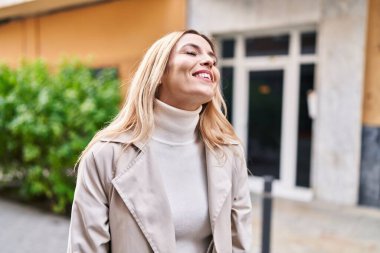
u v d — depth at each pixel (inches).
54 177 188.9
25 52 387.2
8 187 254.4
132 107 52.7
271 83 257.4
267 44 256.8
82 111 185.5
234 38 269.6
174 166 53.5
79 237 48.5
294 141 248.8
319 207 215.9
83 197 49.1
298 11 229.6
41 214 195.5
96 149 50.4
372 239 164.1
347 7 212.5
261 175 267.4
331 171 224.7
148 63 52.8
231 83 273.7
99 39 326.6
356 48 211.8
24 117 188.1
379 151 211.5
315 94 233.0
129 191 48.6
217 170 55.4
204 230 53.8
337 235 168.7
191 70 51.4
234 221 58.7
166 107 52.2
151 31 295.4
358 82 212.7
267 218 129.3
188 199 52.8
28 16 377.7
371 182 215.0
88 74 226.1
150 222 48.3
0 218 188.9
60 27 355.3
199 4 271.7
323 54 222.7
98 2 323.9
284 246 153.8
